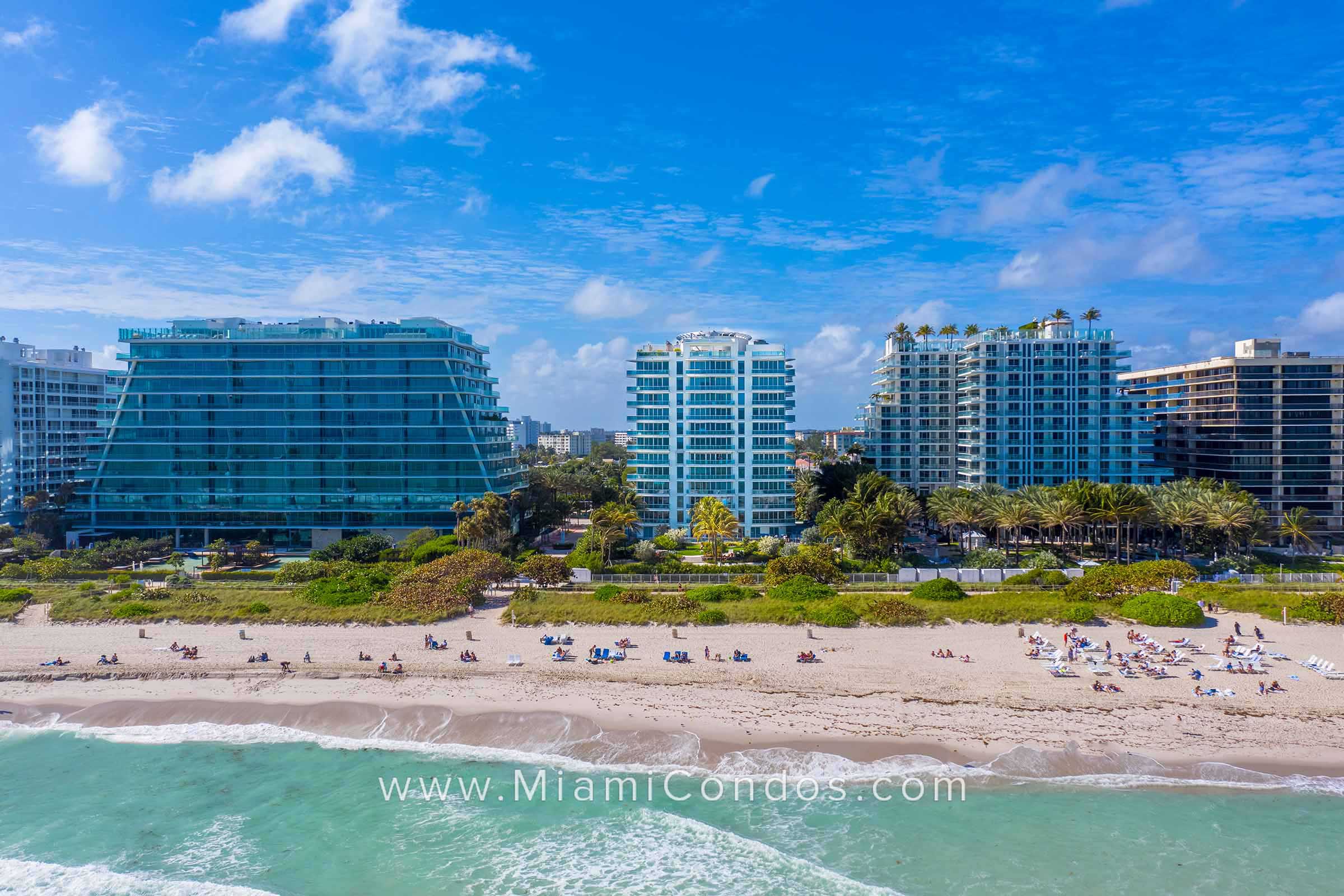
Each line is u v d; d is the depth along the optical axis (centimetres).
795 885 4475
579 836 4969
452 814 5231
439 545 11762
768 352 14612
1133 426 15200
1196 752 5650
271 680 7150
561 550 13525
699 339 15425
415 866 4741
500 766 5775
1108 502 11188
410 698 6744
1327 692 6419
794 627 8294
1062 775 5434
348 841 4984
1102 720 6075
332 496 13638
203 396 13662
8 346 16512
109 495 13638
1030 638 7750
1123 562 11688
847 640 7856
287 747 6106
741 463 14400
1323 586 9825
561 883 4566
